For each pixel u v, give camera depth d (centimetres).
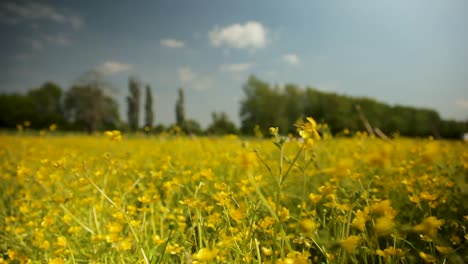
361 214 154
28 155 595
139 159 556
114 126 4641
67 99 5103
